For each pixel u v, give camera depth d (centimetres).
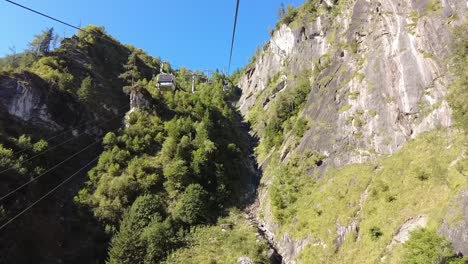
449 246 2480
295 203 5022
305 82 8362
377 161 4419
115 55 11556
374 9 6181
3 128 6134
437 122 3962
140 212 5262
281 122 7938
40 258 4381
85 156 7038
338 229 3878
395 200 3525
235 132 8788
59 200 5641
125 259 4438
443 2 4638
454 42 3978
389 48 5219
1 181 4731
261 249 4519
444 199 3002
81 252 4819
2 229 4225
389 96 4850
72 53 9712
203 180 6238
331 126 5600
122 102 9231
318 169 5281
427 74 4409
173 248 4778
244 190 6581
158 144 7025
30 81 7225
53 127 7069
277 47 12675
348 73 5991
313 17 10338
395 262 2914
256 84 13575
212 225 5362
